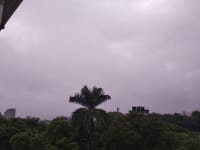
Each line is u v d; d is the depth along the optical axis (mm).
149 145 54938
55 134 54375
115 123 54812
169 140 56312
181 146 56281
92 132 42531
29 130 60062
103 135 50156
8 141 53938
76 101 42531
